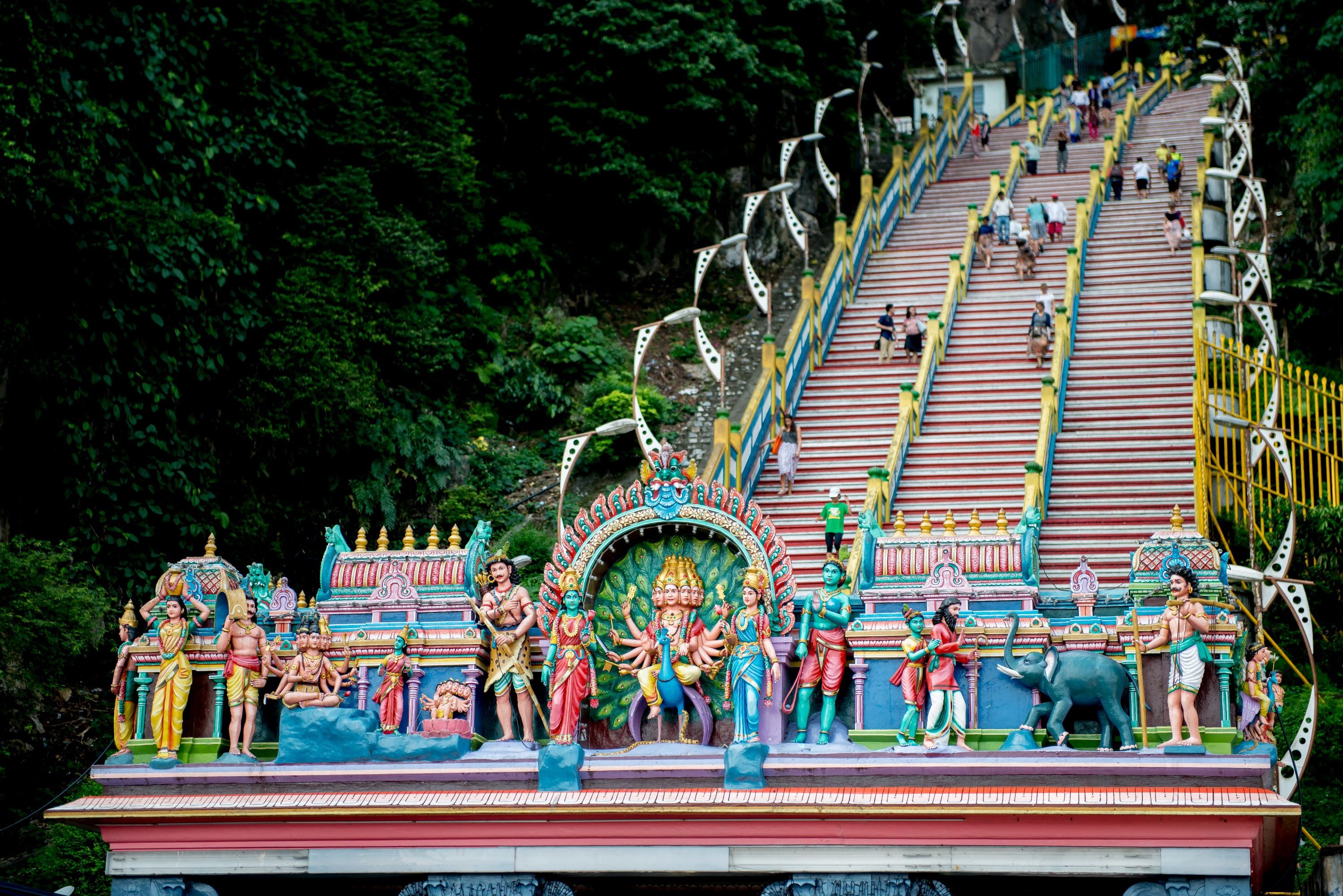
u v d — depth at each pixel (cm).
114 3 2912
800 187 4784
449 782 1633
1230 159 4059
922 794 1545
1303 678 2014
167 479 2844
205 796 1653
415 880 1720
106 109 2836
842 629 1645
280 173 3338
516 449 3681
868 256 3869
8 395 2647
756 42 4559
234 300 3092
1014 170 4378
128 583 2742
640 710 1672
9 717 2308
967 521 2712
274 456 3128
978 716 1609
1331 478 2738
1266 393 2917
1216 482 2783
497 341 3772
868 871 1556
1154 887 1500
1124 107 5162
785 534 2719
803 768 1573
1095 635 1596
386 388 3381
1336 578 2648
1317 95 3591
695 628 1670
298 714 1677
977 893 1683
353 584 1752
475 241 4047
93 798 1669
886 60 5434
